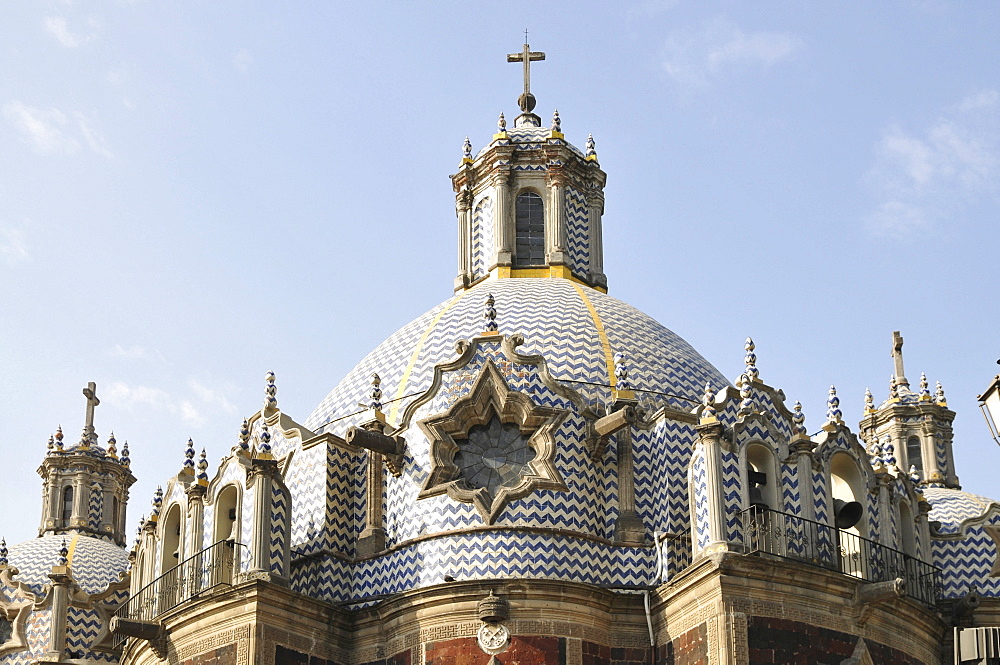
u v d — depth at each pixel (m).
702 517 45.00
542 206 61.47
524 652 44.47
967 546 52.06
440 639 45.03
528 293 55.25
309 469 49.91
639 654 45.50
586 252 61.53
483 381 48.75
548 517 47.00
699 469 45.53
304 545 48.94
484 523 46.69
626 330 53.78
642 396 51.34
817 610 43.84
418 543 47.28
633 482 48.47
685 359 54.12
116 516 74.38
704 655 43.19
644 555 47.16
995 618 50.53
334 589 47.94
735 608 42.88
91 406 75.88
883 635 45.12
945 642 48.47
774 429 47.16
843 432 48.81
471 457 48.53
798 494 46.66
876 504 49.22
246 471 48.06
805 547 45.75
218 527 49.03
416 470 48.50
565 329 52.78
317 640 46.19
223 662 45.06
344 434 52.19
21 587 62.56
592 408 49.88
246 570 46.47
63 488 73.12
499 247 60.31
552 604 44.94
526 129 63.16
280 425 51.91
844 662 43.72
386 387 52.75
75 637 61.19
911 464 62.16
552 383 48.91
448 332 53.44
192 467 52.72
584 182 62.41
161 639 47.12
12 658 61.28
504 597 44.88
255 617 44.88
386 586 47.59
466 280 61.16
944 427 62.34
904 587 44.19
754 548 44.50
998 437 31.44
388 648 46.16
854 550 48.22
